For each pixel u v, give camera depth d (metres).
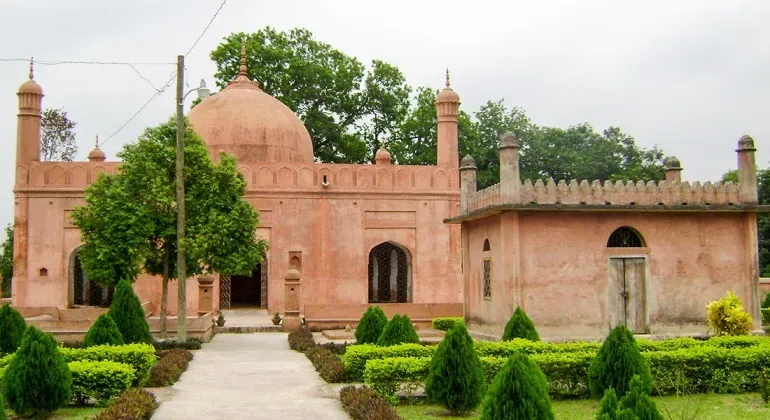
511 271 11.87
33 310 16.53
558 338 11.94
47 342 7.57
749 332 12.03
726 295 12.68
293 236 19.95
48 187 19.36
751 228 12.79
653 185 12.48
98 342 10.22
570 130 34.28
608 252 12.29
